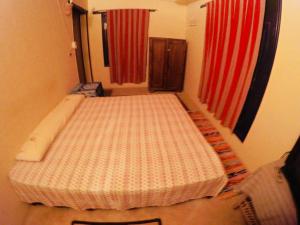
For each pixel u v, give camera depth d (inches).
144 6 149.1
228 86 89.4
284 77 58.5
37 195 53.7
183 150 61.5
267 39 65.3
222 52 94.9
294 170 42.9
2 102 51.3
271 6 62.9
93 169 54.3
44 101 77.5
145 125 75.7
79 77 137.5
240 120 83.1
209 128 108.4
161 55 152.9
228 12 88.1
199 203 62.2
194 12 138.6
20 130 59.3
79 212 58.9
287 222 39.7
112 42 153.3
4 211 49.1
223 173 54.4
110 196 50.9
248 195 48.4
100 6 144.6
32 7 69.4
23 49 62.6
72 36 115.6
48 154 59.6
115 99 103.0
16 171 53.0
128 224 43.9
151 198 53.6
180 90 169.0
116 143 65.0
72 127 75.2
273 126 63.8
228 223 56.7
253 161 75.1
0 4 51.8
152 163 56.4
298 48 53.6
